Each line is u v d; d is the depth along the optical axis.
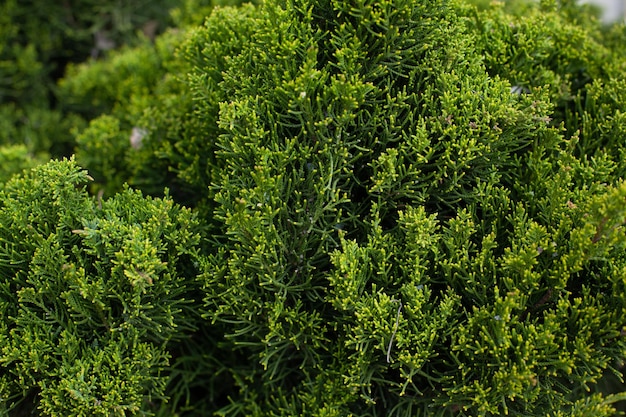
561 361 1.51
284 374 1.87
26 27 3.57
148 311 1.70
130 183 2.32
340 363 1.73
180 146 2.22
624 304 1.55
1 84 3.55
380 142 1.74
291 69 1.69
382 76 1.76
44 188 1.72
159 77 2.89
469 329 1.60
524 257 1.57
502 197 1.75
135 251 1.60
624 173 1.85
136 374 1.66
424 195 1.70
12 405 1.64
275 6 1.70
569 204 1.67
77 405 1.57
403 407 1.76
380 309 1.58
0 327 1.63
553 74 2.04
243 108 1.67
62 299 1.68
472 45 1.92
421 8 1.68
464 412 1.70
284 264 1.71
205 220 1.93
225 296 1.75
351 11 1.65
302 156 1.69
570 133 2.02
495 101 1.72
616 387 2.14
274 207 1.66
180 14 3.17
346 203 1.81
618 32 2.41
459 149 1.69
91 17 3.60
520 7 2.56
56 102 3.79
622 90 1.98
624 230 1.52
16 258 1.70
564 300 1.58
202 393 2.19
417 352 1.59
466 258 1.65
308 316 1.76
